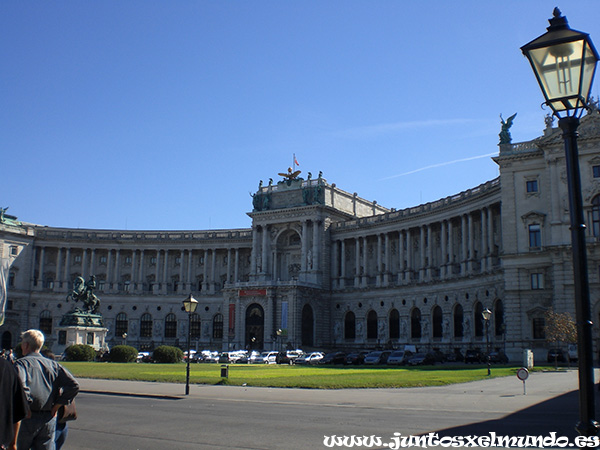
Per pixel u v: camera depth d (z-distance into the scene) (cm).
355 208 15838
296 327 13262
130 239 16188
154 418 2969
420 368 7819
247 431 2544
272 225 15000
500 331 10531
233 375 6175
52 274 16088
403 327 13112
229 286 14012
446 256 12400
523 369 4216
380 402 3706
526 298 9338
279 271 15025
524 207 9550
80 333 9844
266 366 8806
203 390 4538
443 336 12119
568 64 1280
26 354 1535
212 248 16000
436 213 12581
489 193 10875
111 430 2586
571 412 3166
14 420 1145
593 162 8806
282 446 2203
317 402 3734
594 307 8406
